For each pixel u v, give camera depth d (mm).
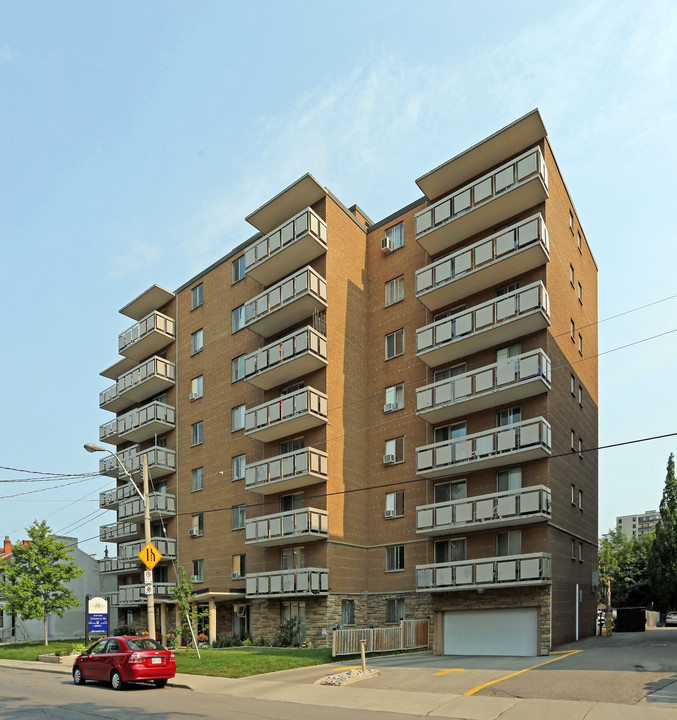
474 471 28406
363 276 35312
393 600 30422
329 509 30359
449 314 31031
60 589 43594
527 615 25594
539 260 27469
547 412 26672
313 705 15875
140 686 20797
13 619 53000
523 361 26281
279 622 30906
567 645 26219
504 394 27062
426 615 28703
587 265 36188
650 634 32750
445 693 16438
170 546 39281
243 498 35344
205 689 19391
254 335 36656
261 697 17391
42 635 52625
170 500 40125
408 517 30656
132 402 47031
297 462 30344
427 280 30297
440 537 29141
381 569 31141
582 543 30641
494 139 28953
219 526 36500
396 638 26656
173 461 40969
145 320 43312
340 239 34094
